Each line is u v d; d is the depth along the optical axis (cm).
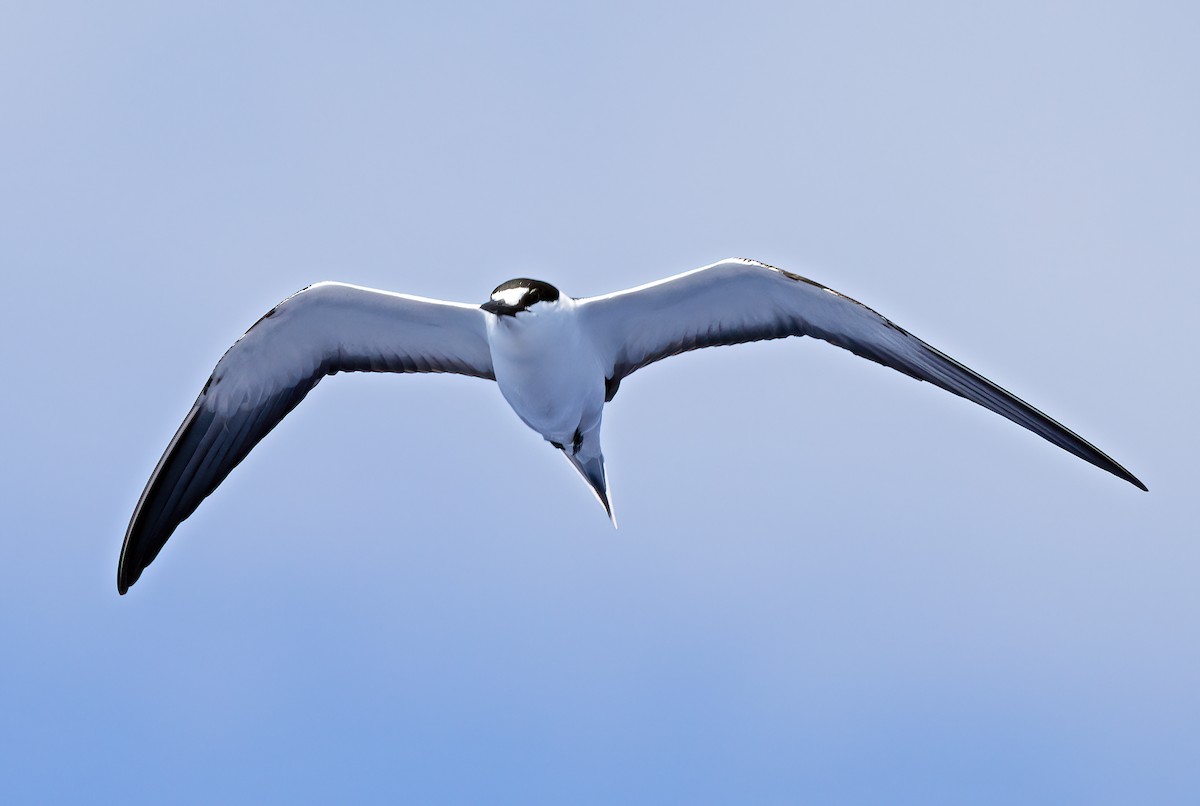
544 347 1112
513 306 1094
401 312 1180
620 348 1212
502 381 1157
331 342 1227
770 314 1171
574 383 1162
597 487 1262
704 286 1138
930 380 1165
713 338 1202
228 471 1276
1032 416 1131
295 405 1254
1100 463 1130
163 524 1272
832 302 1127
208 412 1248
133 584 1266
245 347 1208
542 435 1220
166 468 1248
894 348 1151
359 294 1160
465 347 1221
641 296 1145
